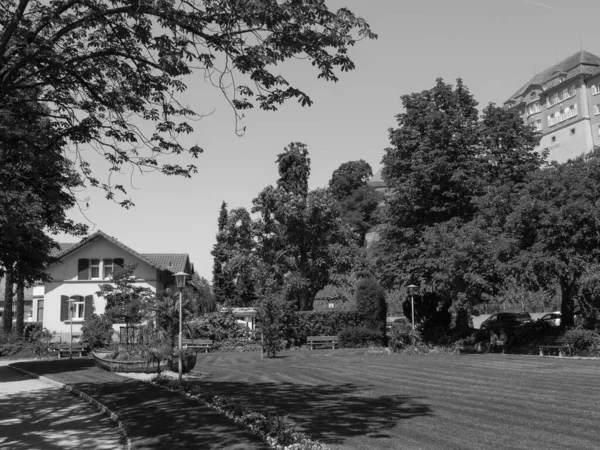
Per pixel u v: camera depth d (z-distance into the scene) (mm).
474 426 10406
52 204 13375
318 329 39344
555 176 26797
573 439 9336
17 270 26906
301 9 9508
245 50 10039
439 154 33438
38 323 50656
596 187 25828
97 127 12422
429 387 16109
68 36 11727
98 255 47906
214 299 60594
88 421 12148
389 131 36594
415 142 35000
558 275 25859
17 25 10547
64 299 47125
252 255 44844
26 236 25406
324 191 45625
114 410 12656
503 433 9797
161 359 19516
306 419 11133
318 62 10047
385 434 9719
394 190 36156
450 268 28406
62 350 36938
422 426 10406
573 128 73312
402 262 34594
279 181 50562
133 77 11562
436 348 30875
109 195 13625
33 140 12367
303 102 10625
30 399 15875
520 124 34625
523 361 23484
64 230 20734
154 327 22203
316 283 45969
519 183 32531
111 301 30844
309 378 19172
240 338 37875
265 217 45406
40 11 10930
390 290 36531
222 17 9719
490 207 29812
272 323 31656
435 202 34344
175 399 13609
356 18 9594
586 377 17719
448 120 33750
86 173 13461
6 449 9656
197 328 37125
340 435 9648
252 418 10320
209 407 12211
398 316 55594
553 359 23984
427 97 36531
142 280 47906
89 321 37094
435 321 37250
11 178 12680
